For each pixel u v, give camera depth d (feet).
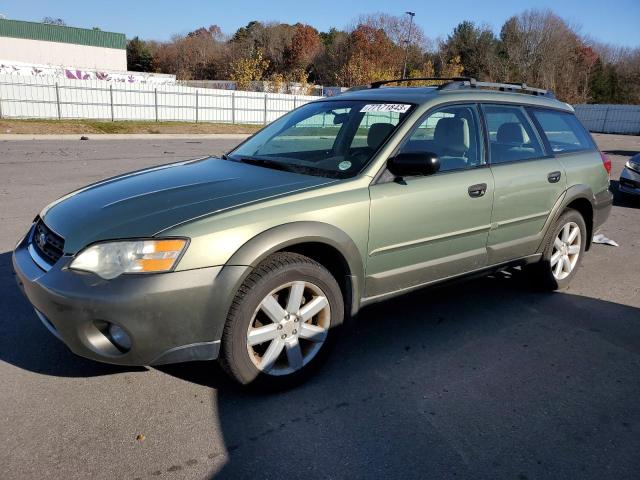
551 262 15.61
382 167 11.12
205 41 273.33
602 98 169.48
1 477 7.70
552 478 8.24
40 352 11.25
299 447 8.65
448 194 11.92
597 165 16.51
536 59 173.99
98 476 7.81
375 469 8.23
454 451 8.75
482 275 13.69
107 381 10.29
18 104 81.35
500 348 12.48
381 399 10.13
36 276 9.11
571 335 13.34
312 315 10.20
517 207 13.69
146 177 11.64
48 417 9.12
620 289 16.92
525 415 9.84
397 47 204.23
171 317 8.61
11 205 24.47
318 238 9.86
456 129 12.74
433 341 12.68
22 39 169.99
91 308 8.39
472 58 199.82
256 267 9.38
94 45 181.37
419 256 11.82
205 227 8.93
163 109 94.17
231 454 8.41
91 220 9.32
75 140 65.72
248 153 13.34
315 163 11.74
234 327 9.18
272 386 9.96
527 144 14.57
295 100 107.86
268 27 258.98
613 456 8.80
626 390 10.85
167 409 9.50
